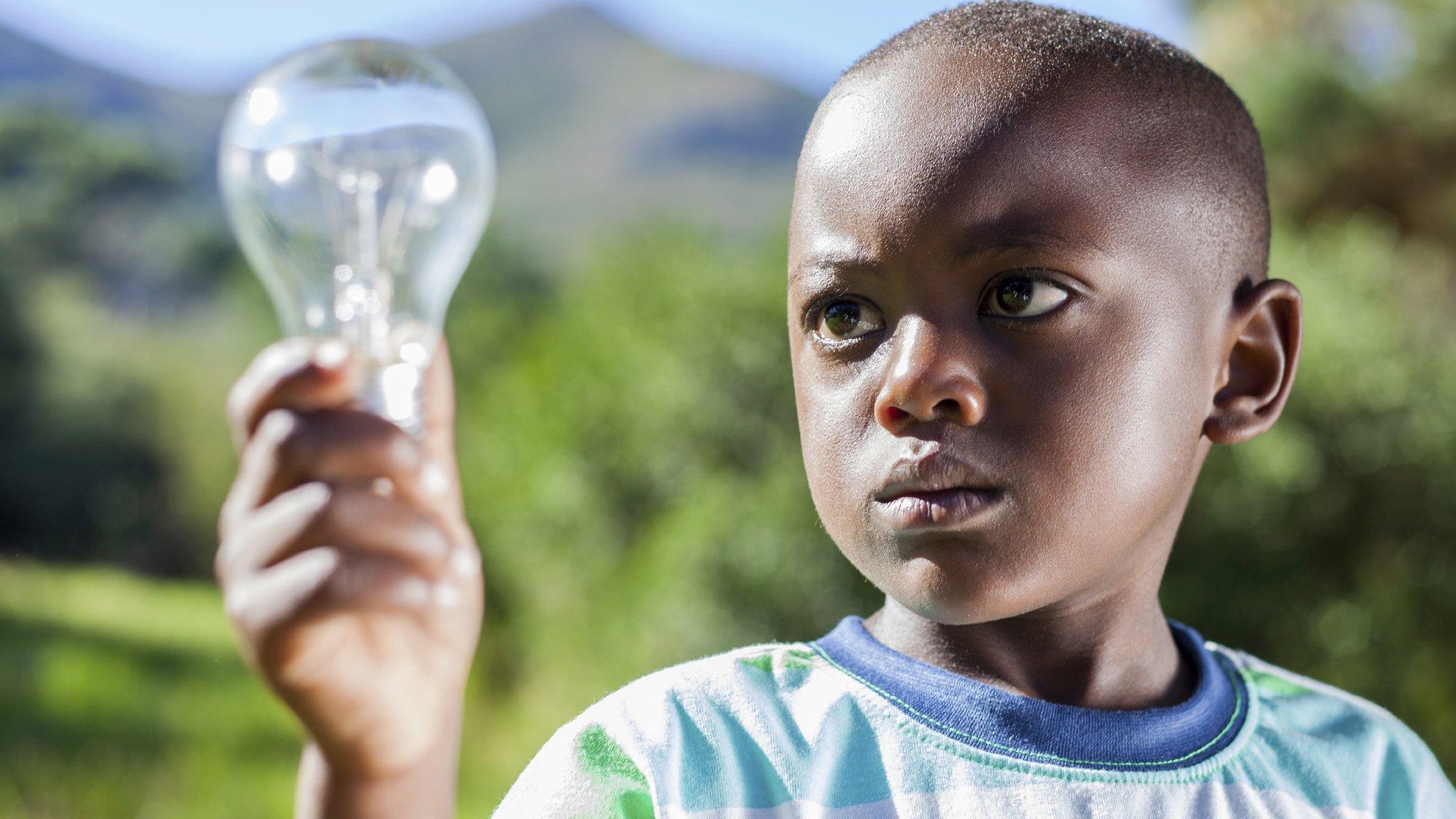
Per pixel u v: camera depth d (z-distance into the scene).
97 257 28.12
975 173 1.13
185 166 31.33
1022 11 1.31
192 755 7.13
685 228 6.73
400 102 1.02
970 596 1.10
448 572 0.78
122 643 11.17
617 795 1.16
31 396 19.42
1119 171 1.17
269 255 1.01
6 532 19.00
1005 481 1.10
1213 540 4.73
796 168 1.30
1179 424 1.21
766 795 1.17
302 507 0.74
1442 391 4.98
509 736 7.34
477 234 1.12
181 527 19.42
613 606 5.70
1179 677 1.33
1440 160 7.34
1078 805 1.16
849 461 1.15
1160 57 1.29
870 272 1.15
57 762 6.83
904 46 1.25
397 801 0.83
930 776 1.17
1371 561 4.83
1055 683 1.24
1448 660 4.80
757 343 5.30
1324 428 4.84
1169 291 1.19
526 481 6.80
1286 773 1.29
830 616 4.52
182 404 19.92
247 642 0.74
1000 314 1.13
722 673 1.26
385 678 0.77
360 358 0.85
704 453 5.42
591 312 6.83
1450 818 1.42
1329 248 6.00
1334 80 7.15
